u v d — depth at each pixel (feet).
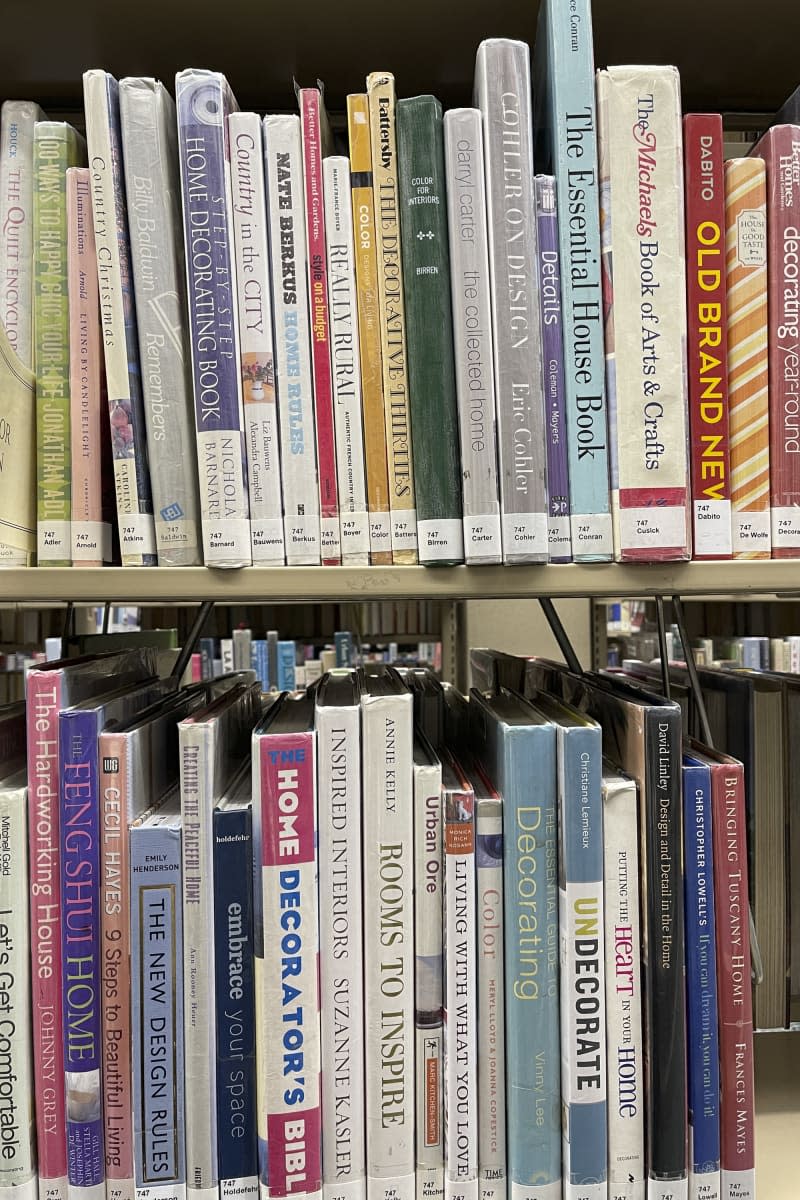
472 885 1.74
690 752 1.95
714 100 2.86
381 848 1.73
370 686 2.18
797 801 2.40
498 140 1.76
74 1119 1.69
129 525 1.78
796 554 1.84
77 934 1.69
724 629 9.36
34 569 1.78
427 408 1.77
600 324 1.80
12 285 1.91
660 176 1.78
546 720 1.83
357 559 1.79
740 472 1.84
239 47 2.45
